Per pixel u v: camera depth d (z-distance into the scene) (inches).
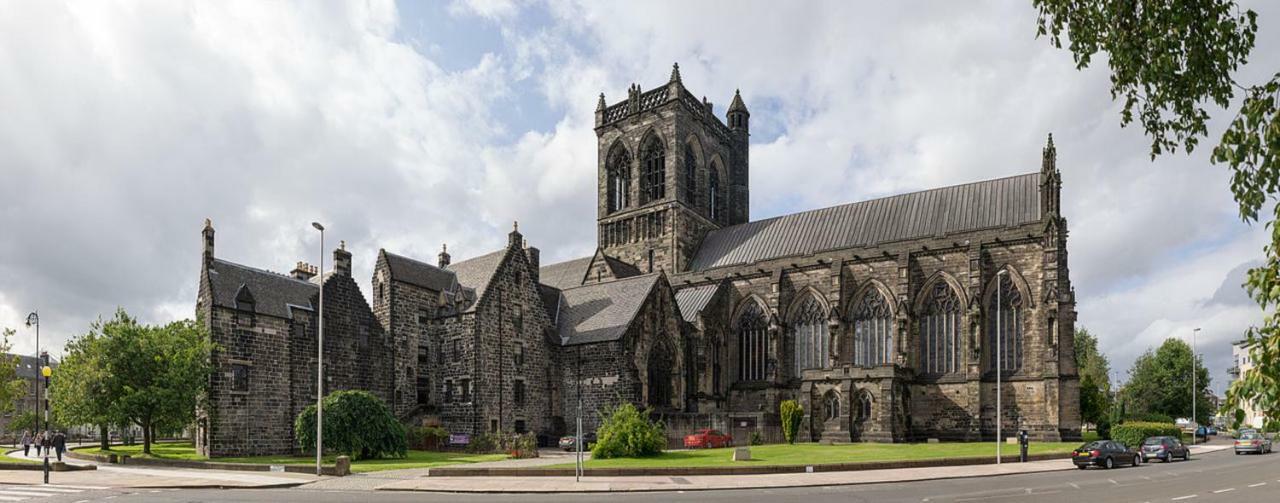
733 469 1925.4
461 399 2992.1
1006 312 3277.6
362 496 1504.7
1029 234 3213.6
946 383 3294.8
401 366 2999.5
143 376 2443.4
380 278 3051.2
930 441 3228.3
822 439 3164.4
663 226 4402.1
